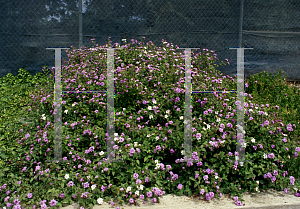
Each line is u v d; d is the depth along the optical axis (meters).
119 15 5.98
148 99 3.30
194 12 6.02
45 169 2.58
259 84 4.91
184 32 6.05
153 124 3.20
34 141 2.77
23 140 2.81
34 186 2.48
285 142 2.87
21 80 5.57
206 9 6.00
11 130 3.26
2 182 2.46
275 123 2.99
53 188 2.37
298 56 6.19
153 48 4.68
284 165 2.80
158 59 3.96
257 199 2.51
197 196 2.55
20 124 3.34
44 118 3.02
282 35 6.13
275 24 6.12
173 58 4.23
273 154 2.68
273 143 2.81
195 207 2.35
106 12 5.95
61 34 5.88
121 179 2.54
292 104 4.25
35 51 5.91
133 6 6.00
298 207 2.44
